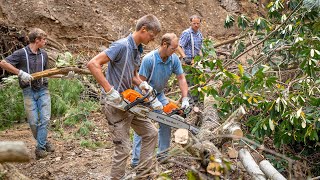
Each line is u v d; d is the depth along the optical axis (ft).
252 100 14.55
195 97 19.24
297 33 18.04
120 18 31.12
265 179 10.63
